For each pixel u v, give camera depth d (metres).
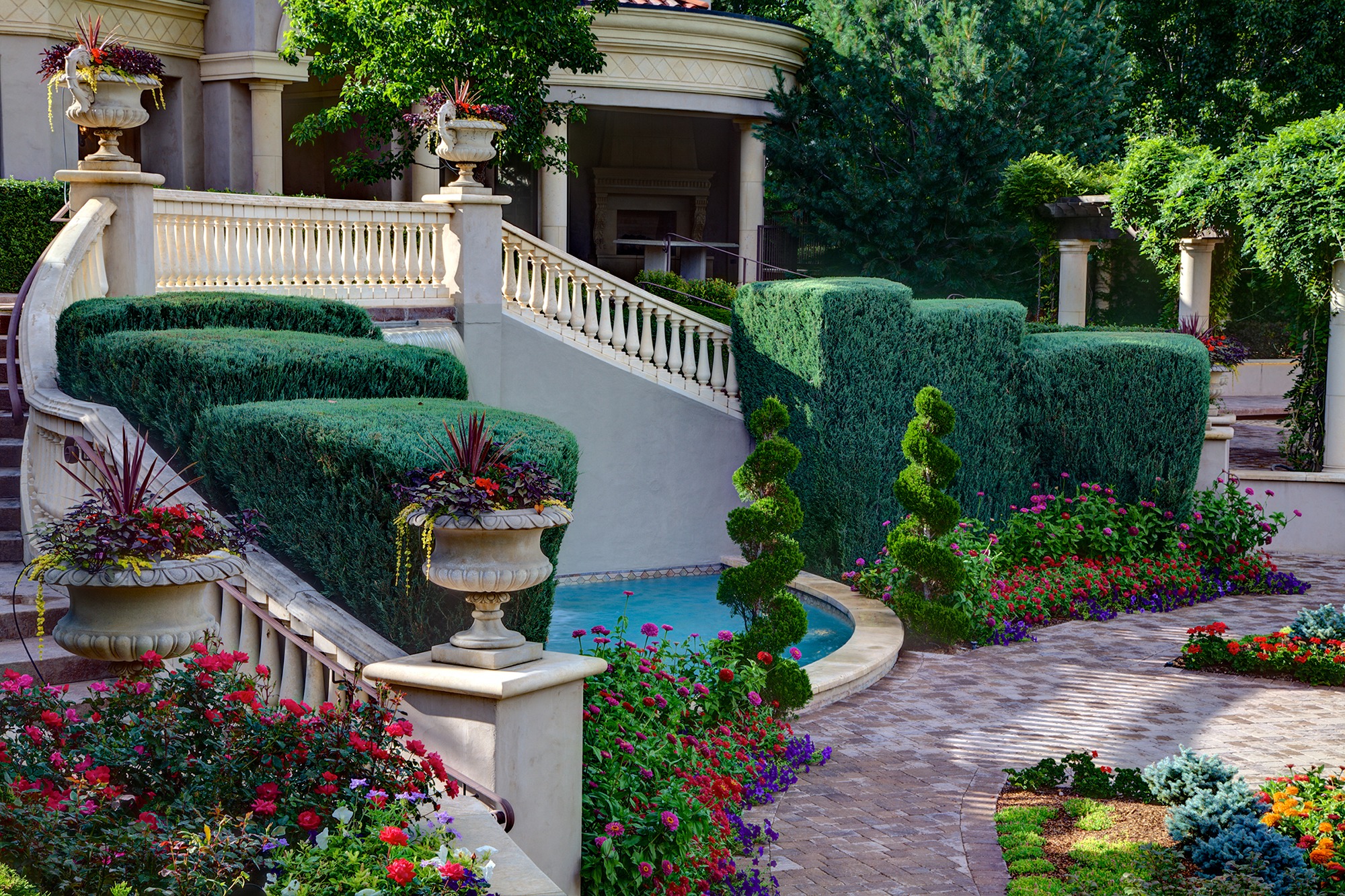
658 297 15.09
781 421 9.66
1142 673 11.05
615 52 21.06
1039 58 23.67
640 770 6.12
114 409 7.36
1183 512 14.98
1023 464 14.93
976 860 6.90
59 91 17.73
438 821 4.35
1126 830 7.18
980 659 11.53
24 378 8.50
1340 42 28.17
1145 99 29.44
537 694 5.32
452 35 14.84
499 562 5.18
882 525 13.98
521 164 24.69
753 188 23.48
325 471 6.02
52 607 6.96
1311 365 18.33
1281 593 14.63
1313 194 16.17
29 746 4.16
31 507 7.85
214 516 5.34
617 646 7.41
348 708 4.93
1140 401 14.71
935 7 23.44
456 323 13.56
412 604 5.74
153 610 4.92
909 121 23.81
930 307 14.22
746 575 9.35
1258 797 7.16
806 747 8.57
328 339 8.77
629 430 14.86
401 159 17.22
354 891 3.76
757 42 22.27
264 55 19.09
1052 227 22.48
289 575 6.00
